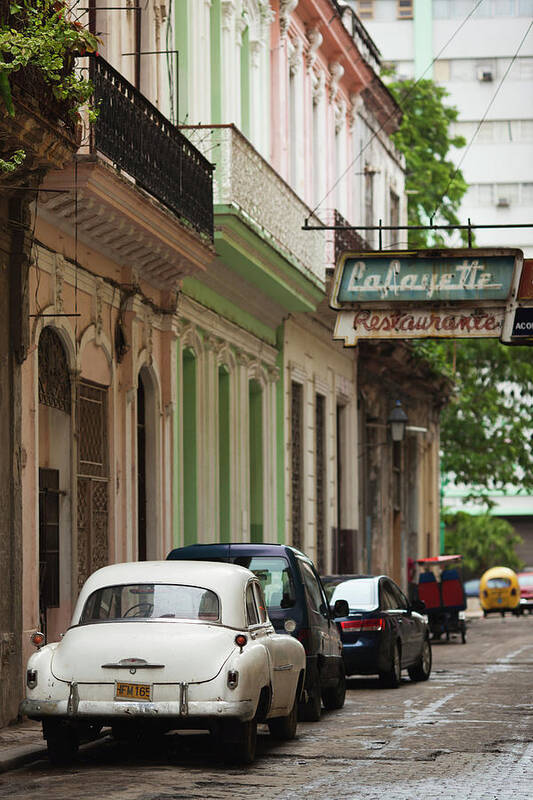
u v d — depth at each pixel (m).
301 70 69.44
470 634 90.31
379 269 45.88
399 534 99.12
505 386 156.12
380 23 171.88
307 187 70.06
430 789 25.12
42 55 28.36
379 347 84.44
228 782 25.72
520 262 45.16
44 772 27.05
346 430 82.56
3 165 29.08
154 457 49.50
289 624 31.70
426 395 107.38
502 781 26.09
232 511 59.38
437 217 109.38
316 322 74.06
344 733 33.69
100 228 41.34
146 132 41.78
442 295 45.59
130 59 46.59
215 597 28.06
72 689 26.84
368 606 47.16
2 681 34.69
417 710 39.34
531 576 122.56
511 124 173.25
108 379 44.44
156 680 26.61
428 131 109.19
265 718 29.28
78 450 41.69
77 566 41.16
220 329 57.53
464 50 172.62
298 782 25.86
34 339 37.72
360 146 82.56
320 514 76.19
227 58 57.88
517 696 43.41
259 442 65.19
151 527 49.41
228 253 53.22
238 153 51.75
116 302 45.03
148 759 28.88
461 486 175.00
